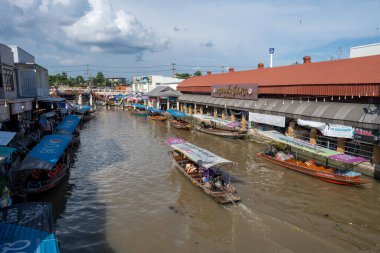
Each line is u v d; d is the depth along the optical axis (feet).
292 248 44.32
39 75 134.51
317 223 51.26
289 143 77.41
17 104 83.71
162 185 68.18
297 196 61.52
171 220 52.60
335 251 43.65
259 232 48.57
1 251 28.58
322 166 72.84
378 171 66.74
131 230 49.16
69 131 97.91
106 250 43.60
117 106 284.61
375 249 44.21
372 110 70.54
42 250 29.19
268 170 76.95
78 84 444.96
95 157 91.76
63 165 70.23
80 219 52.42
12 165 61.05
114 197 61.62
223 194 58.18
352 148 75.66
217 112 154.20
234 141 113.19
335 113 78.48
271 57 144.46
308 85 91.25
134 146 107.55
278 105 101.24
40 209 39.11
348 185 65.16
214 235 47.91
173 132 137.59
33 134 93.15
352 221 51.90
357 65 86.89
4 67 90.99
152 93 207.41
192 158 66.28
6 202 47.67
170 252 43.47
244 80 130.00
